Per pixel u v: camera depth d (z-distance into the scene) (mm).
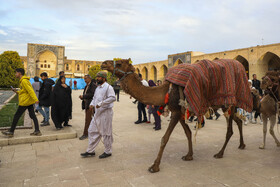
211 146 4855
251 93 4430
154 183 2969
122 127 7012
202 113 3463
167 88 3615
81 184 2920
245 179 3102
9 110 9469
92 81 5414
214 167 3580
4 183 2941
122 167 3553
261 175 3244
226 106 3658
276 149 4609
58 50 40875
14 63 22484
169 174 3281
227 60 3947
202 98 3443
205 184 2943
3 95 17188
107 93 3992
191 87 3299
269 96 4625
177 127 6977
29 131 5723
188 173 3324
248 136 5789
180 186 2883
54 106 5895
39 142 5070
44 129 6066
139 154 4246
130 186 2875
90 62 53406
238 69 3879
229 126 4129
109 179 3086
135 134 6000
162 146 3438
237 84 3816
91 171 3373
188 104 3355
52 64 46844
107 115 3984
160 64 37656
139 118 7695
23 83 4855
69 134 5453
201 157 4102
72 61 51562
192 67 3484
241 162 3822
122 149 4578
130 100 16953
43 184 2916
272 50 19594
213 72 3562
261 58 20859
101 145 4863
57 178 3109
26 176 3176
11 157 4020
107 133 3986
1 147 4645
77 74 51312
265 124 4676
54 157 4031
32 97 4926
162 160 3916
